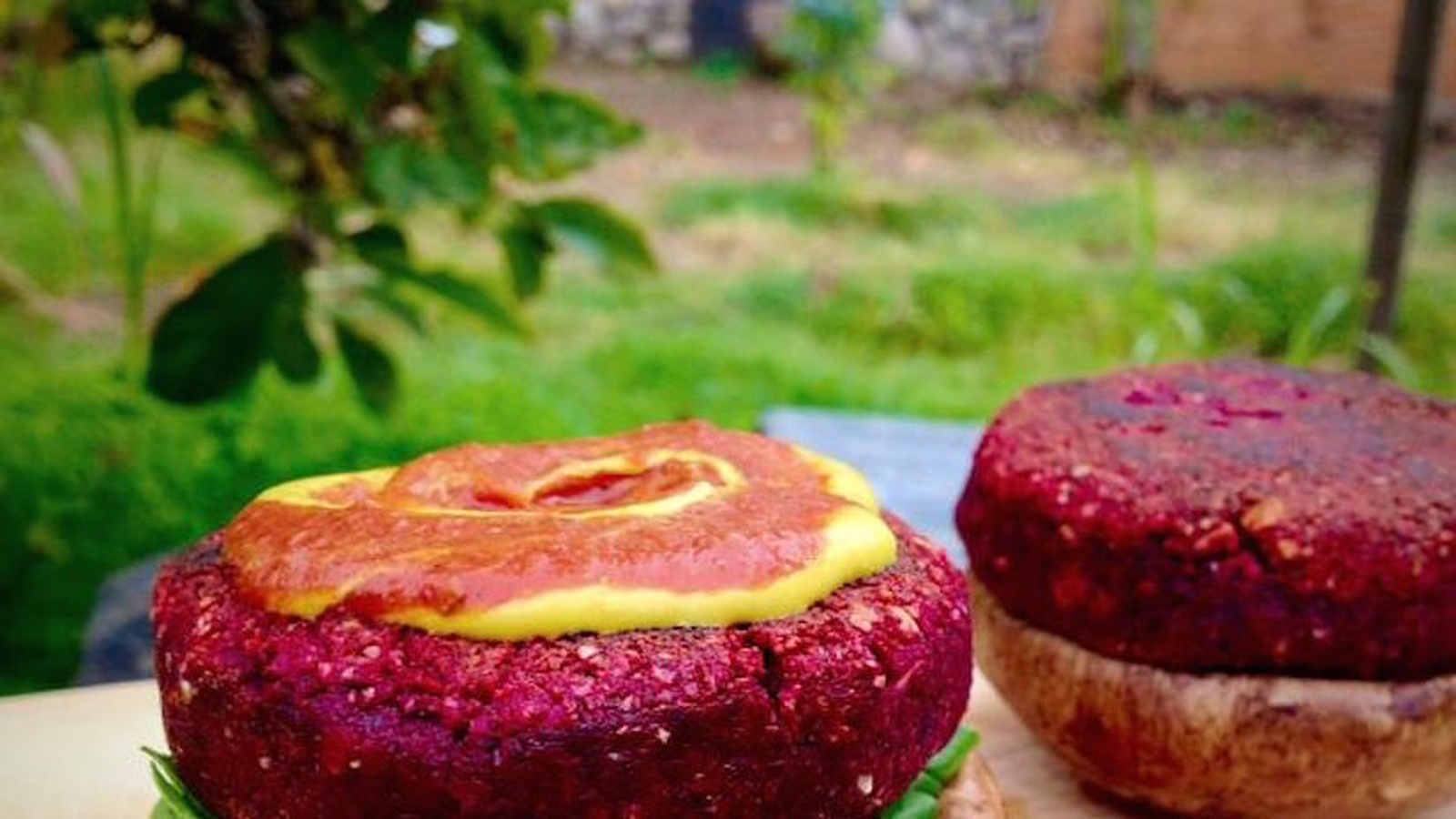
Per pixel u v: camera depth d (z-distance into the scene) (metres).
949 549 0.38
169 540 0.48
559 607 0.18
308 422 0.56
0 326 0.65
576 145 0.35
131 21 0.33
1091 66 1.40
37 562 0.46
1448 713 0.22
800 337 0.79
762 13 1.39
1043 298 0.83
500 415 0.60
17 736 0.27
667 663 0.18
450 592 0.18
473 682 0.17
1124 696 0.23
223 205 0.85
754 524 0.19
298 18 0.33
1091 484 0.24
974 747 0.23
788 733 0.18
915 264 0.92
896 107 1.34
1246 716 0.22
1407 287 0.82
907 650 0.19
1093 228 1.01
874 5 1.15
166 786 0.20
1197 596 0.23
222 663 0.19
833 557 0.19
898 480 0.45
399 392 0.41
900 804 0.21
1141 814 0.25
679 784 0.18
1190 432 0.25
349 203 0.38
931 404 0.68
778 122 1.27
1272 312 0.80
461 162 0.34
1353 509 0.23
